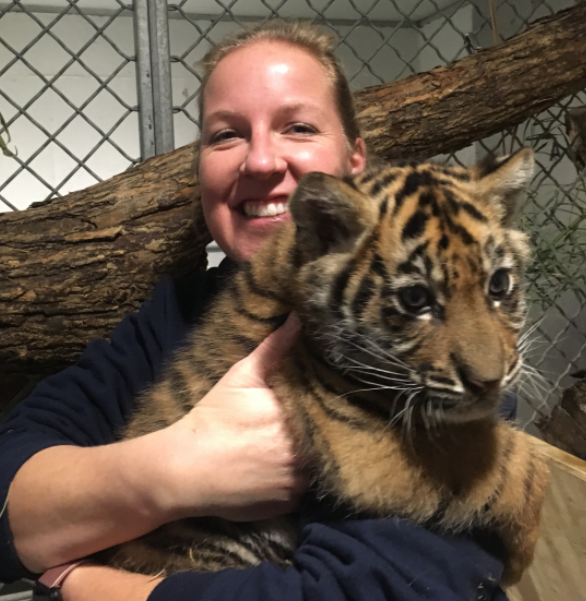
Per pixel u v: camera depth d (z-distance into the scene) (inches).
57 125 134.0
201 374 65.7
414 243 52.8
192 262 106.0
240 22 124.0
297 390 57.1
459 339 51.0
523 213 127.3
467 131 120.3
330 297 57.3
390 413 55.6
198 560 62.0
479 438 57.3
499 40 128.6
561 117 145.2
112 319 101.1
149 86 107.3
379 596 44.5
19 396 108.7
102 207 101.8
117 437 74.0
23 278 96.3
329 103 79.0
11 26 128.7
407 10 147.5
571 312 147.2
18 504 59.1
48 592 57.8
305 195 56.9
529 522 59.1
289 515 63.9
